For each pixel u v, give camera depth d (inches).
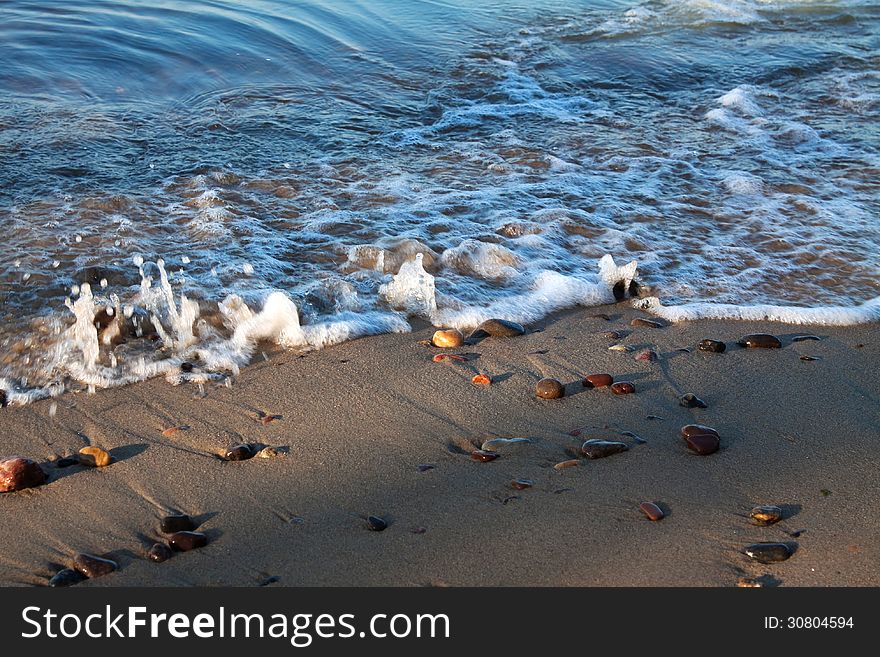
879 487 117.6
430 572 102.6
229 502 115.3
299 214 208.1
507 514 112.0
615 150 258.2
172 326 158.6
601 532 108.3
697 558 103.8
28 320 157.8
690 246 200.4
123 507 114.3
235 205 210.8
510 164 245.0
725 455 124.6
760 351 156.6
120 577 102.2
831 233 207.6
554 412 136.4
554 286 179.0
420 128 273.7
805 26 393.7
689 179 238.4
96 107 272.8
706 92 315.3
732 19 395.5
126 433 130.3
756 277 186.9
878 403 140.7
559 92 310.2
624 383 142.6
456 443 128.8
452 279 181.3
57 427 131.4
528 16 385.7
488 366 150.3
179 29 331.3
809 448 127.0
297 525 110.8
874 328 168.1
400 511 113.2
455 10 383.2
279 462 123.6
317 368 148.8
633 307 174.4
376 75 314.7
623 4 412.2
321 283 175.2
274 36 334.0
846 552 104.4
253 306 165.8
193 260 182.7
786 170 245.6
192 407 137.1
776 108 299.7
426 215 209.6
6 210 200.5
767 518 109.5
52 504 114.4
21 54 299.7
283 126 267.0
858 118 290.2
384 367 149.3
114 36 319.9
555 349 156.5
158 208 207.8
